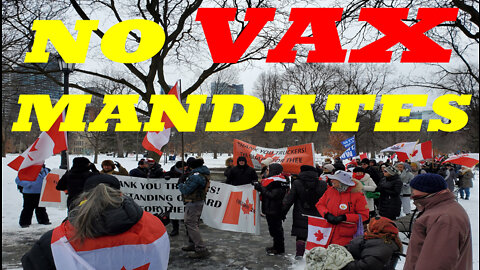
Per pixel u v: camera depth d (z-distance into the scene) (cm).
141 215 215
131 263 205
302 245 551
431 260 237
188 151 7312
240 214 638
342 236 426
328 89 3741
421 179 262
